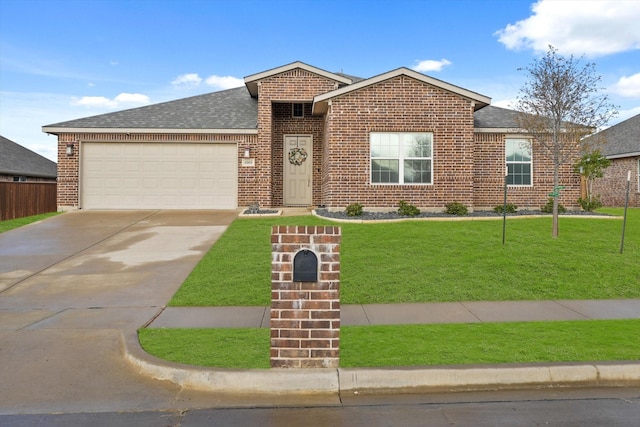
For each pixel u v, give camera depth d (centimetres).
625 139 2645
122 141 1848
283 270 514
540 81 1255
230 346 584
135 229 1452
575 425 411
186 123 1883
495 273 934
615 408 444
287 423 416
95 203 1850
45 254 1155
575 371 499
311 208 1836
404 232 1262
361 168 1599
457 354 543
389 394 482
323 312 511
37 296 845
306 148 1942
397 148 1609
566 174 1775
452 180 1614
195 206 1861
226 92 2269
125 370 534
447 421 418
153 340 609
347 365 511
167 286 902
